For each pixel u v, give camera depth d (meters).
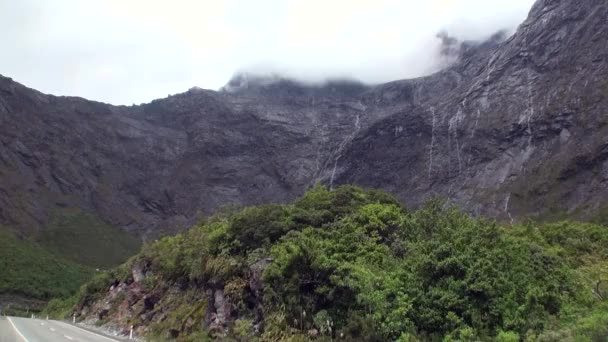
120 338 33.91
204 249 34.19
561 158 108.50
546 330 19.50
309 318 23.58
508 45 150.12
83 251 139.88
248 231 31.23
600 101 110.06
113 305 48.88
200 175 191.75
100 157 187.62
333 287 23.67
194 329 29.25
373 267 25.36
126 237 163.88
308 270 24.98
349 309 22.75
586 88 115.69
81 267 118.06
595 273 29.92
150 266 45.84
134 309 41.56
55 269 106.88
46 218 149.62
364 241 28.39
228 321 27.03
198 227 45.59
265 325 24.55
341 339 21.42
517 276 22.84
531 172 112.88
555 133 115.44
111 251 146.88
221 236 32.53
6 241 111.56
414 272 23.14
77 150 183.00
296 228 31.02
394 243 28.53
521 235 37.09
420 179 137.38
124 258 144.25
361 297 22.41
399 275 23.34
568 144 110.12
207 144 199.38
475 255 23.16
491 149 126.88
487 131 131.12
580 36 126.94
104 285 59.06
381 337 20.89
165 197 186.62
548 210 99.31
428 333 20.84
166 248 45.09
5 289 91.38
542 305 21.61
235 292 27.70
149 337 32.47
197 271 32.78
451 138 140.38
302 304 24.05
